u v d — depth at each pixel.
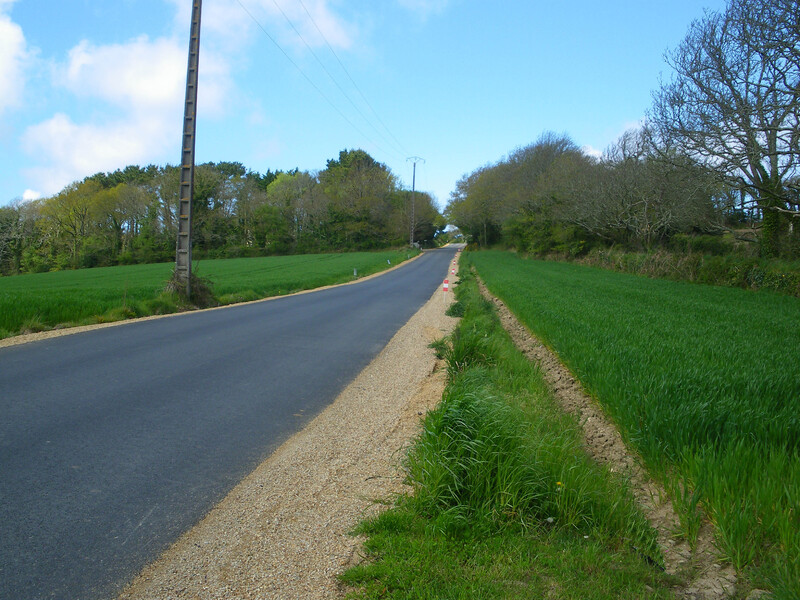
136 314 15.36
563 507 3.66
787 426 4.51
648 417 5.00
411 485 4.23
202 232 76.94
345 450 5.27
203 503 4.07
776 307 15.43
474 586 2.88
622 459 4.95
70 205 69.50
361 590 2.95
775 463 3.85
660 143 29.78
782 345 8.80
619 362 7.12
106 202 70.81
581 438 5.31
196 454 5.04
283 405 6.78
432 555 3.20
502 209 73.44
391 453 5.18
